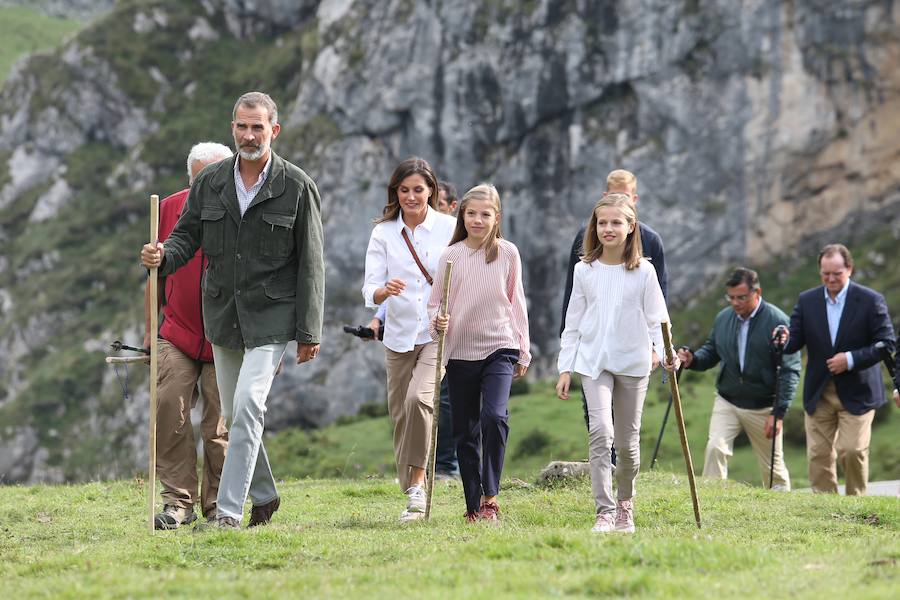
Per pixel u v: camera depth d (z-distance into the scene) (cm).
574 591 1588
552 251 19662
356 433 14925
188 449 2530
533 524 2506
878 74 17925
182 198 2605
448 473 3512
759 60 18462
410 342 2631
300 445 14512
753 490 3152
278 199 2314
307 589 1653
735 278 3738
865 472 3644
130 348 2483
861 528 2447
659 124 19112
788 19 18350
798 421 10688
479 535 2141
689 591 1562
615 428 2344
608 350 2305
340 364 19988
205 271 2381
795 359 3744
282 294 2330
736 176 18500
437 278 2489
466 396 2477
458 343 2472
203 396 2555
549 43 19950
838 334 3641
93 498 3322
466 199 2494
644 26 19288
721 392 3859
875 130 17888
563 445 11731
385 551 2025
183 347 2503
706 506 2772
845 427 3634
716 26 18788
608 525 2261
